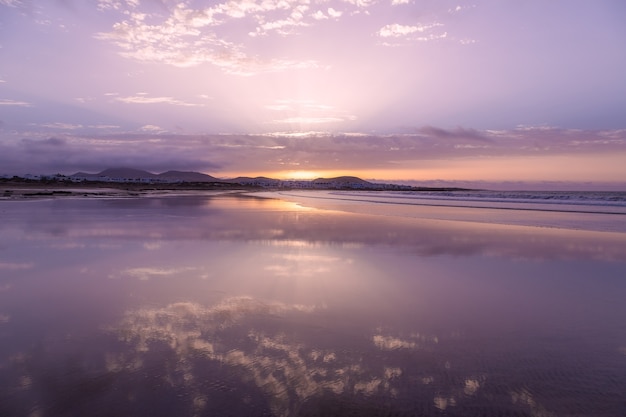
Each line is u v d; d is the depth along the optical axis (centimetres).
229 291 732
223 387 392
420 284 791
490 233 1581
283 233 1551
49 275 845
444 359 459
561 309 643
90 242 1284
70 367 432
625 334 536
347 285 780
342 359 457
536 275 871
